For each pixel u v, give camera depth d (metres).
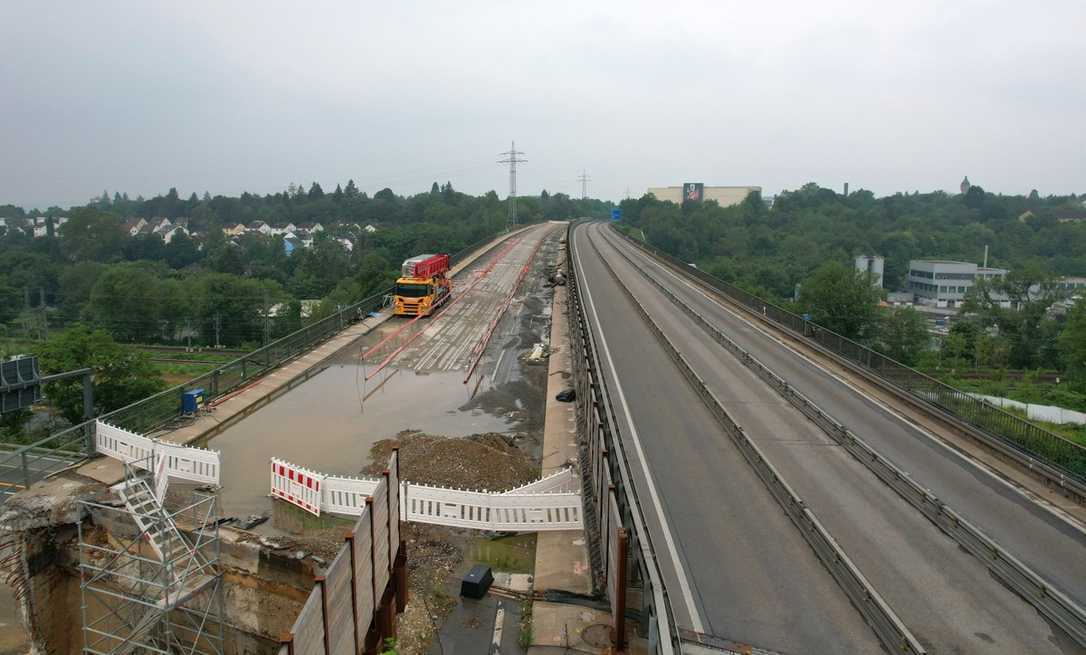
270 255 136.12
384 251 125.75
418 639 12.88
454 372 33.78
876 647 9.94
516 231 118.94
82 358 43.53
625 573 11.01
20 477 19.77
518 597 14.20
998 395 53.00
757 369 27.19
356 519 17.67
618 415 20.94
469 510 16.72
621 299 46.81
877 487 15.82
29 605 16.89
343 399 29.12
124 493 15.53
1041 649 10.02
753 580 11.67
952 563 12.45
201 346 81.19
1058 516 14.74
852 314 72.38
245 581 15.68
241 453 22.73
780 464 17.11
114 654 14.19
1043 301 73.19
